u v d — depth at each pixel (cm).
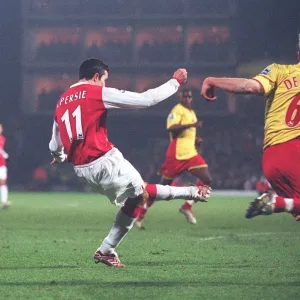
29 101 9881
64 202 6419
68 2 9938
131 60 9969
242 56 9800
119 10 9938
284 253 2266
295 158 1580
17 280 1678
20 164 9694
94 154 1791
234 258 2125
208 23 9825
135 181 1800
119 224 1862
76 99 1800
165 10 9900
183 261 2050
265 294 1468
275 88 1614
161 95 1773
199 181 3647
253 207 1481
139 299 1416
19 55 10062
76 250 2366
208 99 1605
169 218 4266
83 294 1477
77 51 9988
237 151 9669
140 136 9988
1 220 4034
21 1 9938
